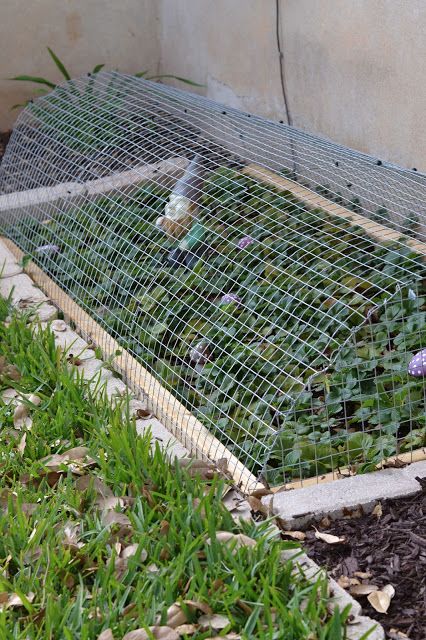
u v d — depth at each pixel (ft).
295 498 9.77
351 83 16.80
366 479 10.09
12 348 13.10
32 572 8.73
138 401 12.03
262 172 16.44
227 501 9.84
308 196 15.46
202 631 7.80
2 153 22.93
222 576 8.37
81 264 15.76
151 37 24.79
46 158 18.31
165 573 8.41
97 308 14.69
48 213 17.72
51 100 20.10
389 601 8.34
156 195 16.31
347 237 14.07
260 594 8.11
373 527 9.40
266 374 12.39
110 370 12.85
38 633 7.78
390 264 12.25
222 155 15.94
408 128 15.51
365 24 15.98
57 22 24.00
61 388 11.90
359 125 16.88
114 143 17.08
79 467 10.30
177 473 9.83
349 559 8.97
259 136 16.47
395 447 10.78
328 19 17.01
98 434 10.60
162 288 13.70
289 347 11.81
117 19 24.39
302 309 13.26
